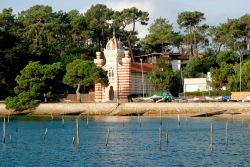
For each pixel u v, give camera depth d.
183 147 102.38
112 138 119.12
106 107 190.38
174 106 181.12
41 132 135.75
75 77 198.00
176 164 83.56
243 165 82.44
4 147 106.81
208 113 176.50
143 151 97.88
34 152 99.06
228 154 93.19
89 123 160.38
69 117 187.50
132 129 138.62
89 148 103.06
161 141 111.62
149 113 184.12
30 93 196.25
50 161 88.31
